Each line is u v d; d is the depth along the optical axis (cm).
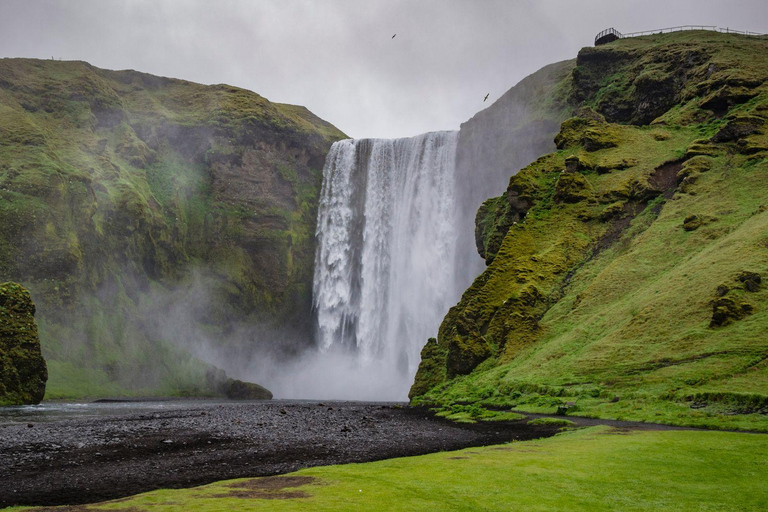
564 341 5331
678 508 1358
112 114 13475
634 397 3656
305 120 15938
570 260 6812
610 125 8456
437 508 1334
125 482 1825
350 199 13662
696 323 4412
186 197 12950
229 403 7494
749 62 8438
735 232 5478
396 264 12612
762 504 1383
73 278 9794
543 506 1364
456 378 6300
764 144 6838
